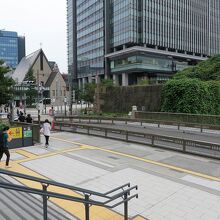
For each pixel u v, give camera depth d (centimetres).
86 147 1731
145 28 7825
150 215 812
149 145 1784
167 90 3694
